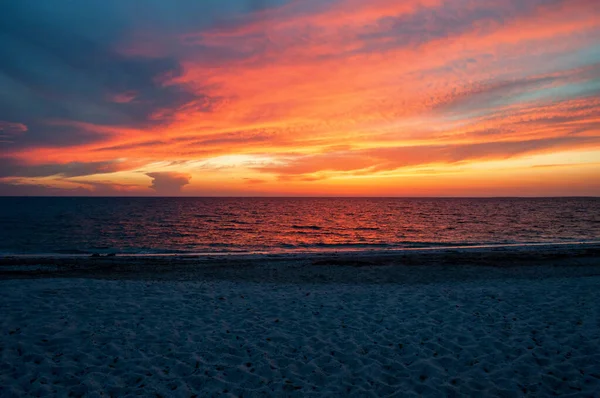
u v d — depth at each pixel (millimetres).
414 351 5996
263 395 4668
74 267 15359
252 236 32656
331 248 24391
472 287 10797
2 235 31188
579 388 4773
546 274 13773
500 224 42438
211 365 5465
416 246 24781
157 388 4766
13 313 7227
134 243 27062
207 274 13883
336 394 4711
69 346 5891
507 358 5676
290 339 6512
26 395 4496
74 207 99250
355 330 6965
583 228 36719
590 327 6785
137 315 7539
